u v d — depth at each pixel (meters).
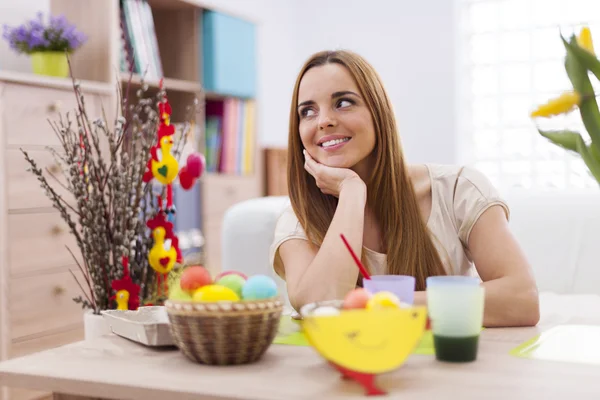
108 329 1.38
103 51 2.74
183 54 3.40
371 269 1.31
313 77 1.35
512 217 2.20
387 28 4.58
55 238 2.42
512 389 0.71
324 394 0.70
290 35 4.89
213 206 3.39
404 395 0.69
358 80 1.34
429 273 1.30
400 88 4.54
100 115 2.66
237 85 3.61
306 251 1.31
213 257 3.37
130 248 1.42
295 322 1.13
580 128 2.60
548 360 0.83
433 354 0.87
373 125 1.35
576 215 2.13
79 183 1.43
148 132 1.51
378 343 0.70
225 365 0.84
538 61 4.34
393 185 1.33
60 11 2.84
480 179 1.39
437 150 4.44
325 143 1.34
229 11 3.50
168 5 3.32
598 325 1.08
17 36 2.59
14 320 2.27
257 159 3.81
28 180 2.33
